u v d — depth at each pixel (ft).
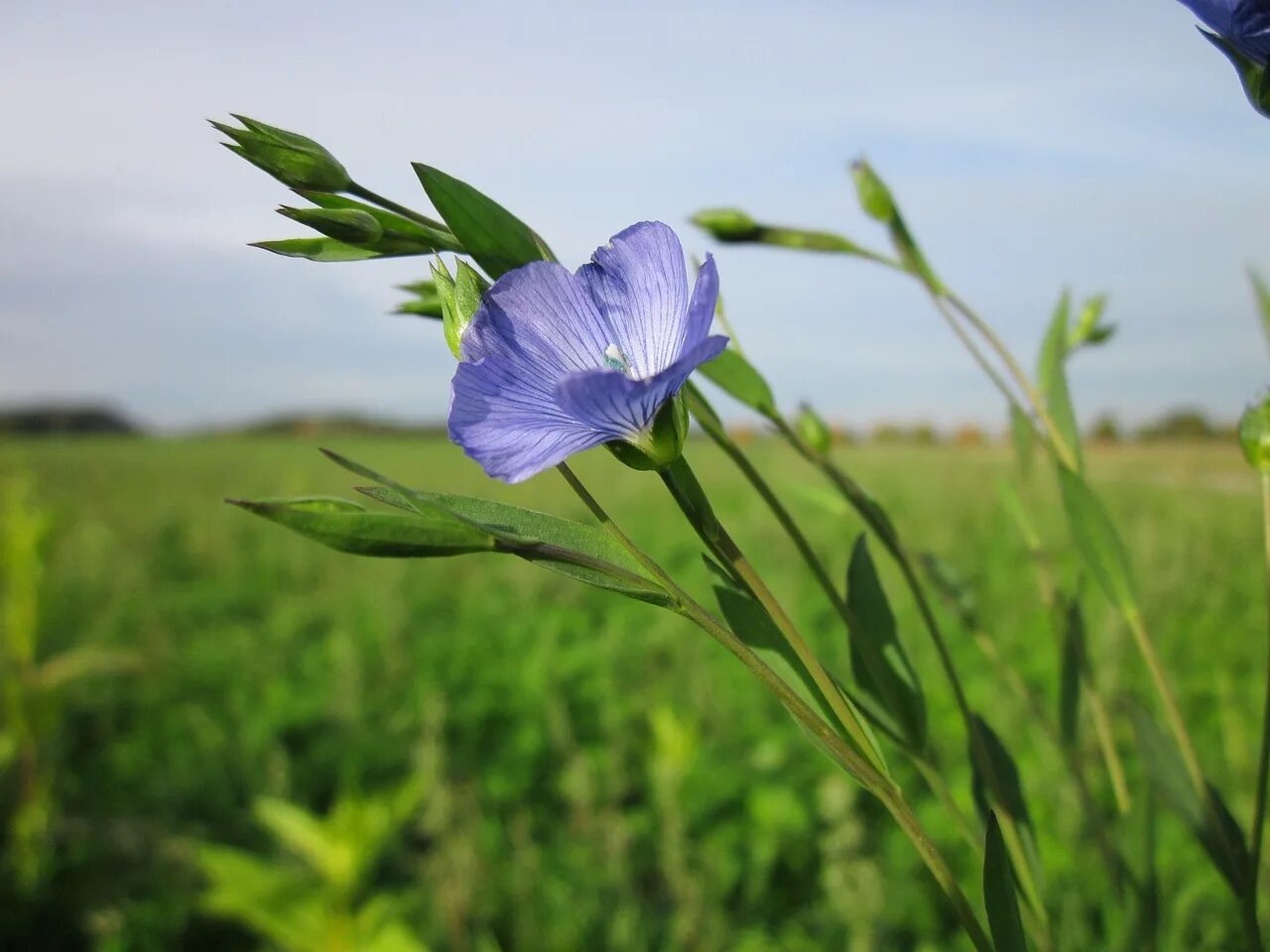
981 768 0.29
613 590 0.22
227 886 0.53
